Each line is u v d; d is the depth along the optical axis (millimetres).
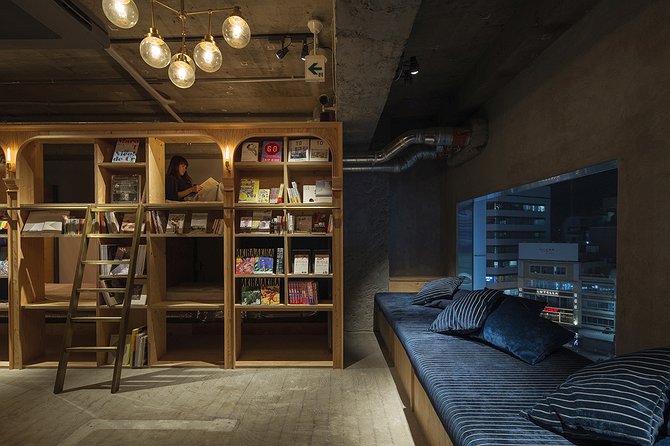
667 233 2164
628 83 2463
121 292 4031
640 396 1561
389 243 6609
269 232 4203
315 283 4172
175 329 5328
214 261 5410
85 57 4457
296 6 3445
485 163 4922
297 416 2988
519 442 1631
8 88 5297
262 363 4121
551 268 19172
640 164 2365
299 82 5160
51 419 2936
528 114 3812
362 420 2926
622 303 2527
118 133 4086
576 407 1653
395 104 6051
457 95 5387
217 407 3145
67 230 4105
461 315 3322
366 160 5824
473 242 5969
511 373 2457
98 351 3760
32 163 4258
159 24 3738
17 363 4066
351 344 5156
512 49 3529
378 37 2729
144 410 3090
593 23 2803
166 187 4406
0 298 4398
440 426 2252
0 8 2109
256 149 4199
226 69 4770
